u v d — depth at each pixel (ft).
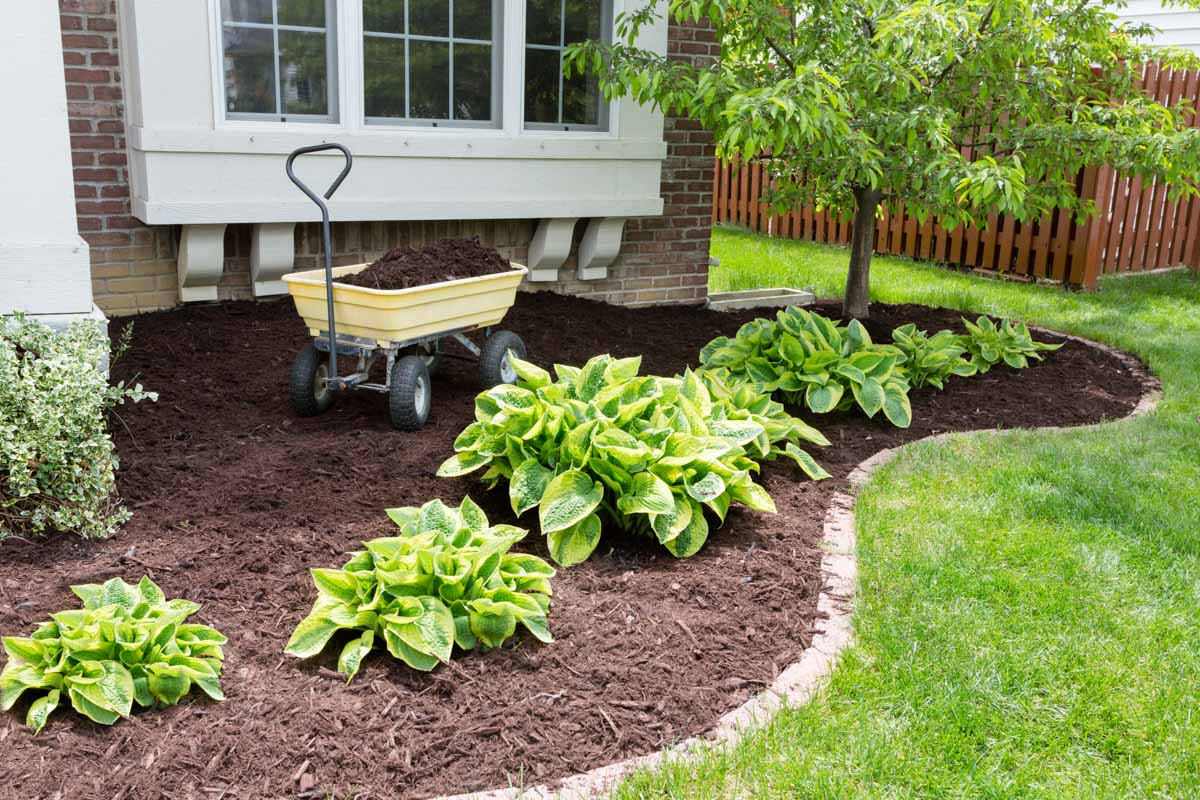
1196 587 11.07
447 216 20.90
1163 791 7.86
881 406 16.43
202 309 19.71
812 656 9.59
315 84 19.35
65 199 13.29
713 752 8.08
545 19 21.39
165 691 8.38
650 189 23.43
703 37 24.00
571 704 8.71
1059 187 22.40
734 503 13.17
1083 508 13.12
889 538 12.20
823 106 17.61
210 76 18.07
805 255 36.42
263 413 15.33
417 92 20.36
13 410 10.93
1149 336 23.84
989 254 32.94
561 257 23.29
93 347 12.23
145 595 9.25
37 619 9.45
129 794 7.40
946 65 20.83
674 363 19.60
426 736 8.20
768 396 15.05
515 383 17.11
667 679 9.14
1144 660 9.62
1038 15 21.45
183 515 11.79
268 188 19.02
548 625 9.92
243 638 9.43
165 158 17.94
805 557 11.64
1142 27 23.31
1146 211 32.94
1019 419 17.49
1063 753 8.28
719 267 33.17
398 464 13.57
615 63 20.40
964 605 10.53
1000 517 12.84
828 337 17.71
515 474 11.78
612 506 11.96
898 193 21.45
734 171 44.39
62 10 17.76
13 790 7.38
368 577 9.49
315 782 7.63
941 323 24.40
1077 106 21.42
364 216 20.02
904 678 9.16
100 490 11.27
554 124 22.16
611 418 12.28
